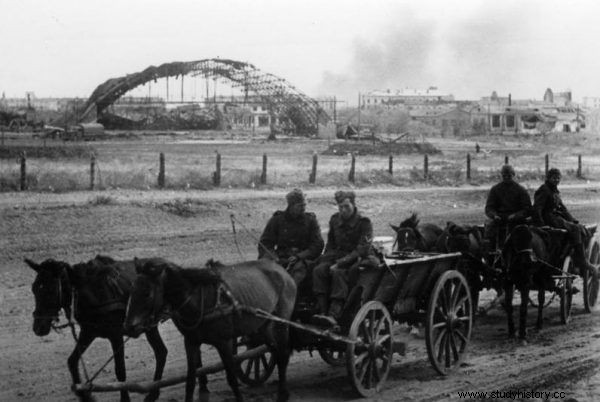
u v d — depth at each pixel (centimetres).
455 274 1055
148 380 958
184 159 4597
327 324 909
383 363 961
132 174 3055
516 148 7844
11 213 2138
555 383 959
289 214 991
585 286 1440
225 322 833
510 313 1241
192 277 814
